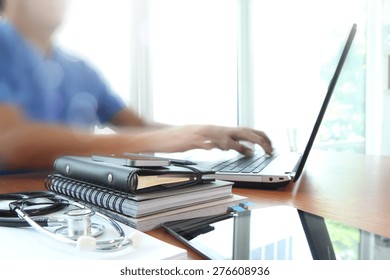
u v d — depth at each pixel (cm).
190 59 210
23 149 76
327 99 53
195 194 40
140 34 188
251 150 91
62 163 49
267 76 246
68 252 27
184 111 206
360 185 60
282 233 32
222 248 29
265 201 48
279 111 235
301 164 56
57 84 120
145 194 36
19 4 113
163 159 42
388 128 229
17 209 35
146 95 190
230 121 230
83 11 166
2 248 28
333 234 32
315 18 230
